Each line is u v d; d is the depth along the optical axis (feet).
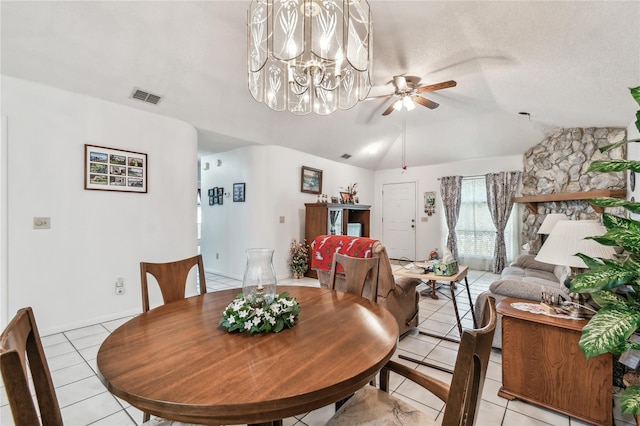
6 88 8.39
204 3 7.79
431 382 3.67
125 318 10.51
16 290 8.57
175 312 4.85
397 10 7.30
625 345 3.76
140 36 8.57
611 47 6.59
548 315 5.99
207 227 18.95
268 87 10.64
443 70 10.45
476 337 2.43
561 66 8.13
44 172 9.02
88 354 7.88
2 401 5.96
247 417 2.59
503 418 5.64
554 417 5.65
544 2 5.82
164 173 11.84
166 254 11.91
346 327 4.20
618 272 3.63
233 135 14.57
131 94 10.39
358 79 10.64
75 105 9.59
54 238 9.21
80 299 9.72
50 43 8.09
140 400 2.62
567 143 15.60
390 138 20.45
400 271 10.67
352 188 21.25
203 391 2.68
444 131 18.67
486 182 19.84
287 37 7.52
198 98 11.62
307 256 17.54
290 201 17.52
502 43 7.84
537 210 17.53
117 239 10.57
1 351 2.12
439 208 22.26
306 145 17.79
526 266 13.67
